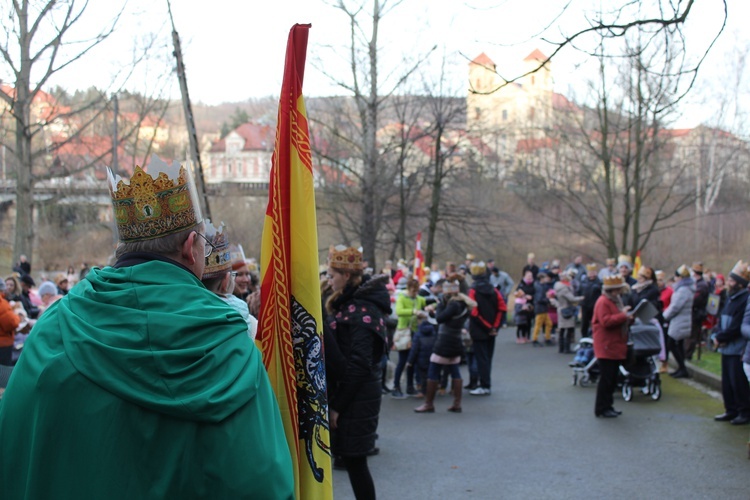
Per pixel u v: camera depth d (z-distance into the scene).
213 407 1.59
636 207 24.58
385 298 4.87
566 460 7.53
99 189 21.45
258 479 1.60
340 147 22.84
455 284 10.18
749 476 6.88
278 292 2.49
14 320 7.48
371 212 19.81
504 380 13.41
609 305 9.70
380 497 6.29
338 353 4.58
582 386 12.55
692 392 11.64
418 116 22.22
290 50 2.49
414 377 12.42
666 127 24.27
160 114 20.08
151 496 1.58
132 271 1.76
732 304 9.23
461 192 28.72
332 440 4.75
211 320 1.69
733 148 33.12
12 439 1.66
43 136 19.45
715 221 37.38
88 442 1.59
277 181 2.50
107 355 1.62
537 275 20.28
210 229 3.29
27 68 13.14
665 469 7.15
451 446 8.17
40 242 31.05
